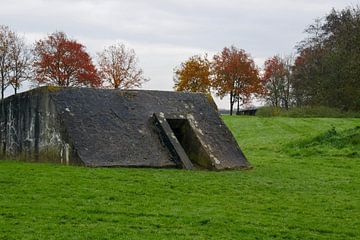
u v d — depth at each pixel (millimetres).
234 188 14695
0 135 20891
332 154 26188
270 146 32938
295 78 61250
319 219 11406
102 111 18703
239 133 43281
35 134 18906
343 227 10805
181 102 20562
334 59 51531
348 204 13188
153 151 18031
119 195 12703
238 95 70500
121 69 65562
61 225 9906
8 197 12016
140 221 10445
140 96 20062
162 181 14859
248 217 11211
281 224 10781
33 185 13375
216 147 19188
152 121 19141
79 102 18609
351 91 50219
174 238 9359
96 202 11875
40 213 10664
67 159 17406
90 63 61812
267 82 76875
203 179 15758
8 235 9102
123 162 17188
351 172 19625
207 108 20844
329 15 61688
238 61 69438
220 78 70188
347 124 44344
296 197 13891
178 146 18312
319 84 53531
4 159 20500
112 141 17781
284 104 76062
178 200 12594
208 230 10039
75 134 17469
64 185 13523
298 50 65125
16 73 61406
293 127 44281
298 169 20062
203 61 69312
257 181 16141
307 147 29062
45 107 18500
